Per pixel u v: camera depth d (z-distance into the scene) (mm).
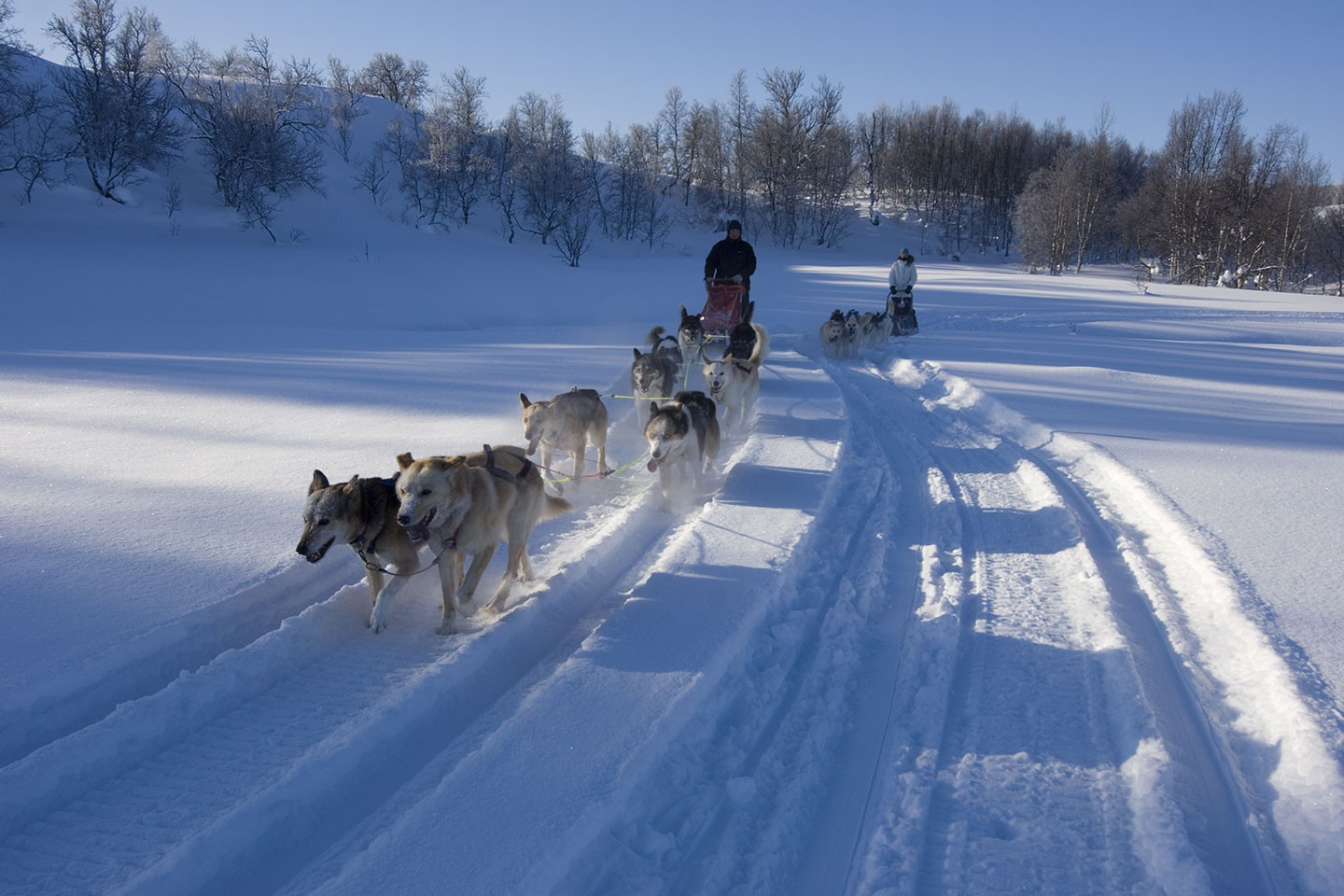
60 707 3709
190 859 2914
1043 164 89250
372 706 3934
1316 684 3906
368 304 24594
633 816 3242
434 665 4211
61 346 15031
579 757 3441
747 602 4953
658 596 5031
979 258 79812
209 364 12961
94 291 23969
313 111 64500
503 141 66750
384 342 16891
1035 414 10352
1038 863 3016
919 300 29547
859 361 16859
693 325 12016
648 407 9180
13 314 20203
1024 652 4559
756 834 3215
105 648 4012
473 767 3357
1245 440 9188
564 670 4133
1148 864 2996
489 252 52000
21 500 6109
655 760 3533
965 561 5957
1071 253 69000
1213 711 3959
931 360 15328
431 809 3109
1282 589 4992
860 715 4043
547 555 5898
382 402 9953
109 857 2963
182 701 3773
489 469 4969
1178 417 10469
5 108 42844
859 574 5695
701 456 7410
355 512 4598
